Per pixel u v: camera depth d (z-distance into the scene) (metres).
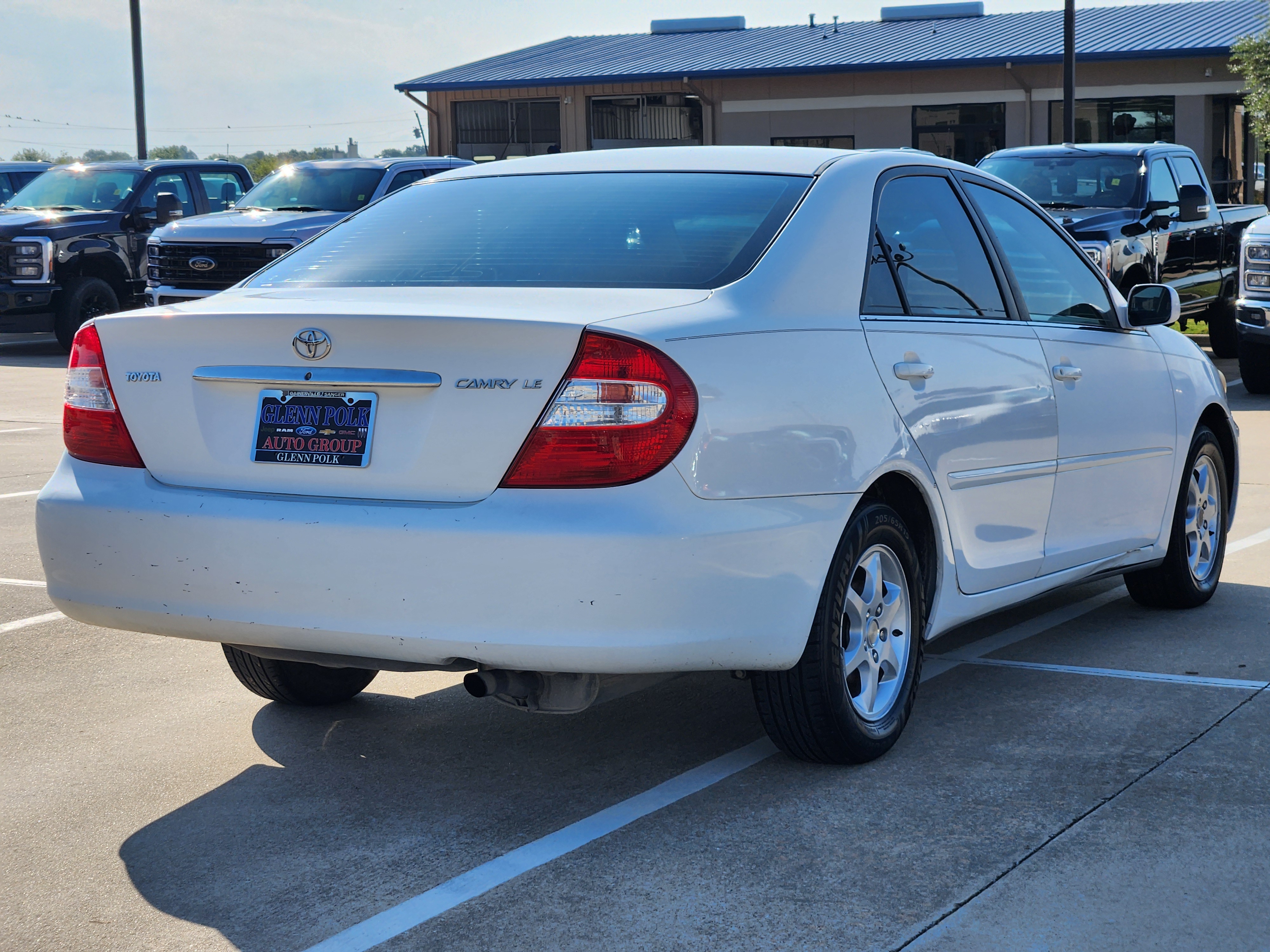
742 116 35.44
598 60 38.97
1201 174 15.00
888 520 3.91
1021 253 4.85
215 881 3.27
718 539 3.32
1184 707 4.45
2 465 9.48
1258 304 12.46
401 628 3.30
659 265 3.76
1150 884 3.15
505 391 3.26
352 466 3.39
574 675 3.47
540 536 3.19
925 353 4.09
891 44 36.12
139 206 18.31
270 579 3.40
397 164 16.30
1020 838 3.42
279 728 4.38
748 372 3.47
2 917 3.09
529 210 4.13
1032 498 4.60
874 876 3.21
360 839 3.50
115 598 3.63
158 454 3.62
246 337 3.49
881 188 4.23
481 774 3.96
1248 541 7.06
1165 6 37.47
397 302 3.54
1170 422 5.43
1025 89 32.41
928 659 5.08
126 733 4.32
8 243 17.14
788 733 3.80
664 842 3.44
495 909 3.09
